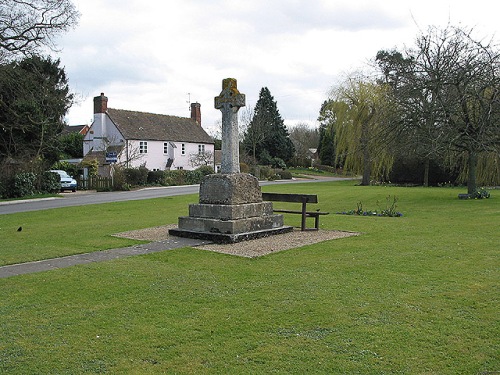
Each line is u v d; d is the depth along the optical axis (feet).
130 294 21.42
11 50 89.10
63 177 126.21
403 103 69.31
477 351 14.85
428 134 66.90
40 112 112.68
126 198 92.79
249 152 234.99
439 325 16.97
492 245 32.09
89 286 22.76
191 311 18.94
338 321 17.52
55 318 18.34
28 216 60.03
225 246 33.27
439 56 67.21
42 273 25.58
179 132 195.00
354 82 133.69
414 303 19.45
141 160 174.29
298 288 21.91
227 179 37.01
